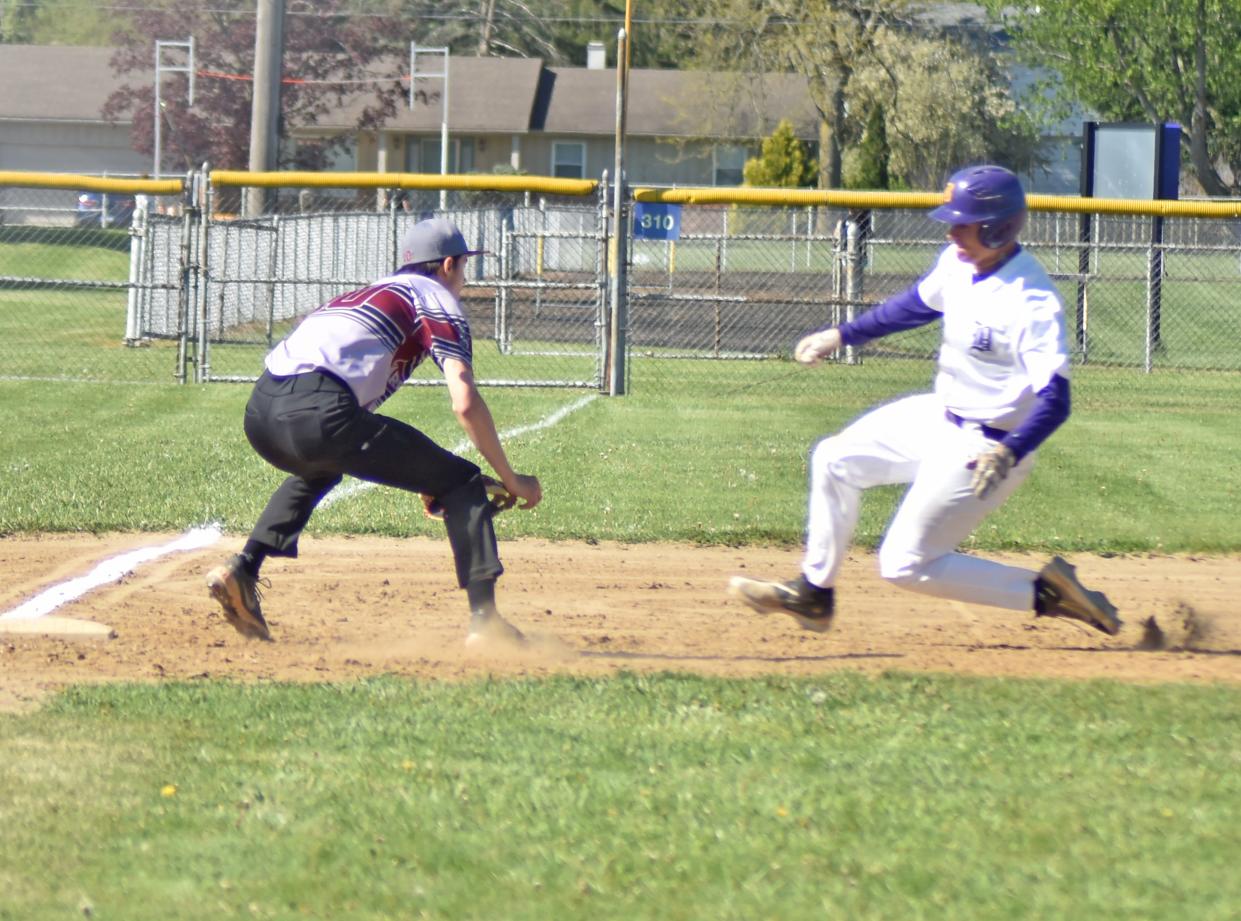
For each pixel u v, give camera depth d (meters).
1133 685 17.61
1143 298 87.06
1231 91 122.44
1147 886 11.46
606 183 51.78
